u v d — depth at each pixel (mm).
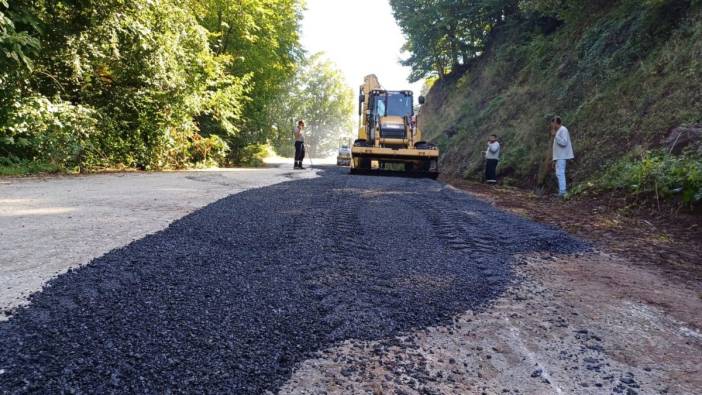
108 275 2545
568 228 5375
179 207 5137
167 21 12375
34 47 9023
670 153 7320
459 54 29906
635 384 1785
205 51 14391
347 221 4621
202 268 2801
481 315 2408
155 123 13273
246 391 1543
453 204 6406
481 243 4027
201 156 16500
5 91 9055
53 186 7043
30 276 2535
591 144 10219
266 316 2156
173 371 1611
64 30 10414
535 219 5973
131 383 1515
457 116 25094
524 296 2744
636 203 6652
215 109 15883
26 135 9688
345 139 31594
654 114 8914
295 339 1961
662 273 3504
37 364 1585
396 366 1821
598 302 2717
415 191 7977
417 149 14336
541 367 1893
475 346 2049
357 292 2570
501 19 26453
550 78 15703
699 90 8250
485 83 23906
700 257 4090
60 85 11000
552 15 17594
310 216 4758
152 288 2396
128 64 12000
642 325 2391
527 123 14898
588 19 15617
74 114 10250
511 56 22266
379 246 3691
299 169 16141
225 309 2191
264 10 19031
